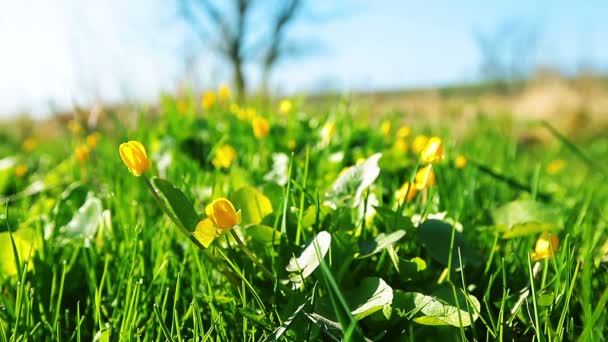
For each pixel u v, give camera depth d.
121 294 0.33
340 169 0.55
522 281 0.32
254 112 0.78
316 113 0.86
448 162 0.55
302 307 0.26
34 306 0.32
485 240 0.38
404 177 0.56
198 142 0.70
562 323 0.26
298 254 0.30
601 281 0.33
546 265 0.30
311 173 0.54
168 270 0.34
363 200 0.35
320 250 0.28
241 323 0.30
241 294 0.29
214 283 0.34
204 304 0.32
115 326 0.30
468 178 0.51
